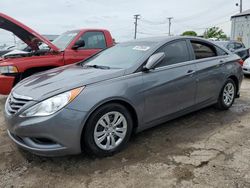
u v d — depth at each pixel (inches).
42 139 113.0
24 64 207.3
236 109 199.3
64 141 110.7
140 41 162.4
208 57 175.9
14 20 200.8
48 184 105.1
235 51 464.1
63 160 122.5
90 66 153.3
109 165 117.7
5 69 204.1
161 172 111.1
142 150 131.1
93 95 115.5
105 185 103.3
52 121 108.0
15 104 118.5
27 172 113.8
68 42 239.0
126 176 108.9
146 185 102.6
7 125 121.1
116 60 150.3
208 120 173.6
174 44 156.2
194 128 159.6
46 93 113.2
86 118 113.3
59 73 142.3
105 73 128.3
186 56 159.5
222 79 181.2
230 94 195.3
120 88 123.5
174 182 104.0
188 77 154.0
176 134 150.6
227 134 150.4
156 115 141.4
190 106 160.9
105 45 259.4
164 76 141.9
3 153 131.0
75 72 139.3
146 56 140.7
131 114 132.9
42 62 215.2
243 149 131.0
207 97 172.2
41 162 121.5
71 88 114.1
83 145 119.3
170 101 146.3
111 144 125.0
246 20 781.9
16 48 301.1
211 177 106.7
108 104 120.9
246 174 108.4
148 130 156.2
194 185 101.8
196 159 121.1
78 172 112.9
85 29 249.4
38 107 110.2
